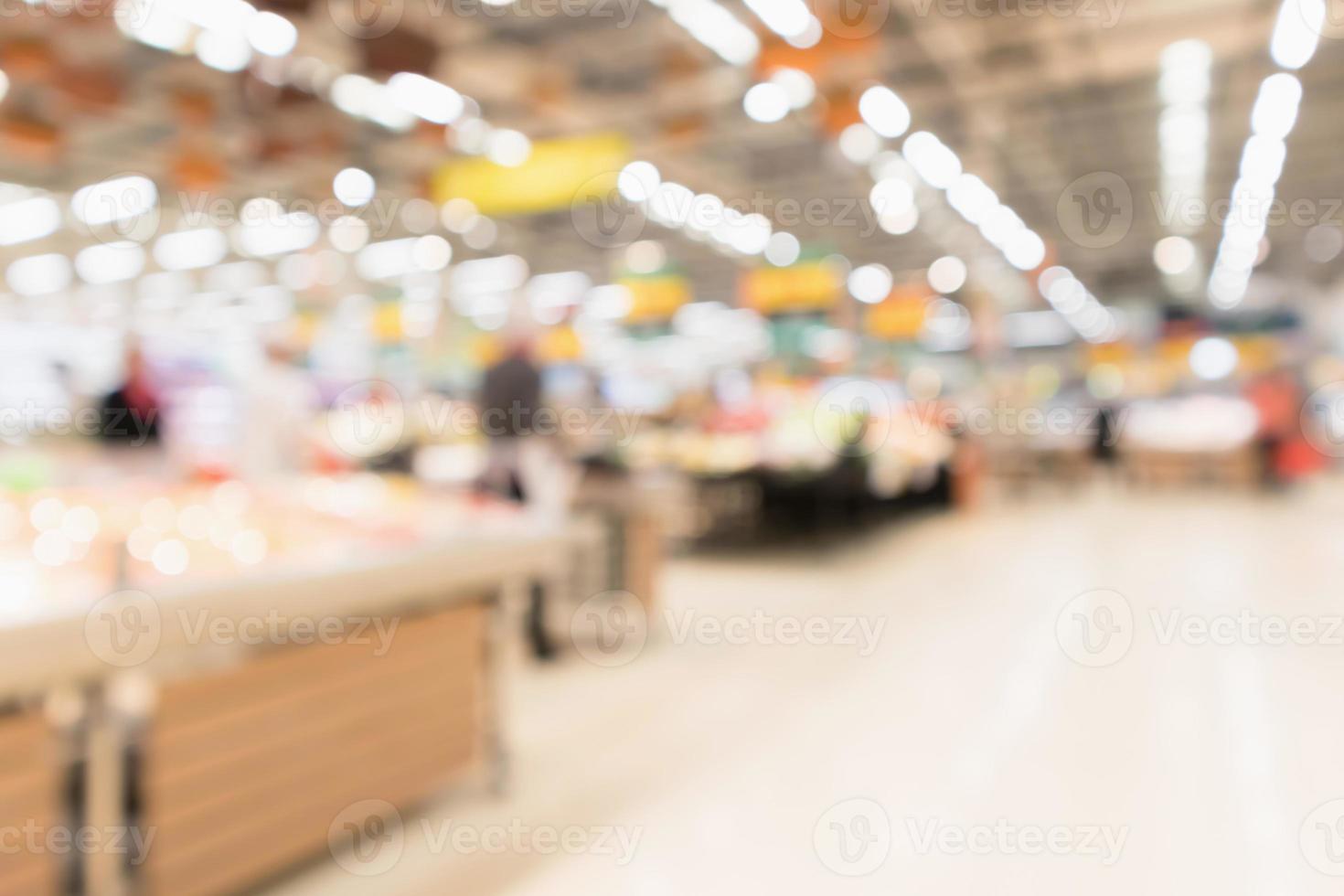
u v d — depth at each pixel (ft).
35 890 5.16
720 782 8.33
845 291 37.06
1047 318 59.21
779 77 24.76
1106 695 10.77
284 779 6.48
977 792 8.06
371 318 46.91
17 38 19.93
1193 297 56.18
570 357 35.09
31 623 4.74
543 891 6.41
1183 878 6.58
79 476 10.74
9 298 49.75
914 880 6.56
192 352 18.92
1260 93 27.43
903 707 10.45
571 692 11.16
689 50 24.22
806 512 24.23
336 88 25.00
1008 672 11.80
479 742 8.05
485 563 7.64
